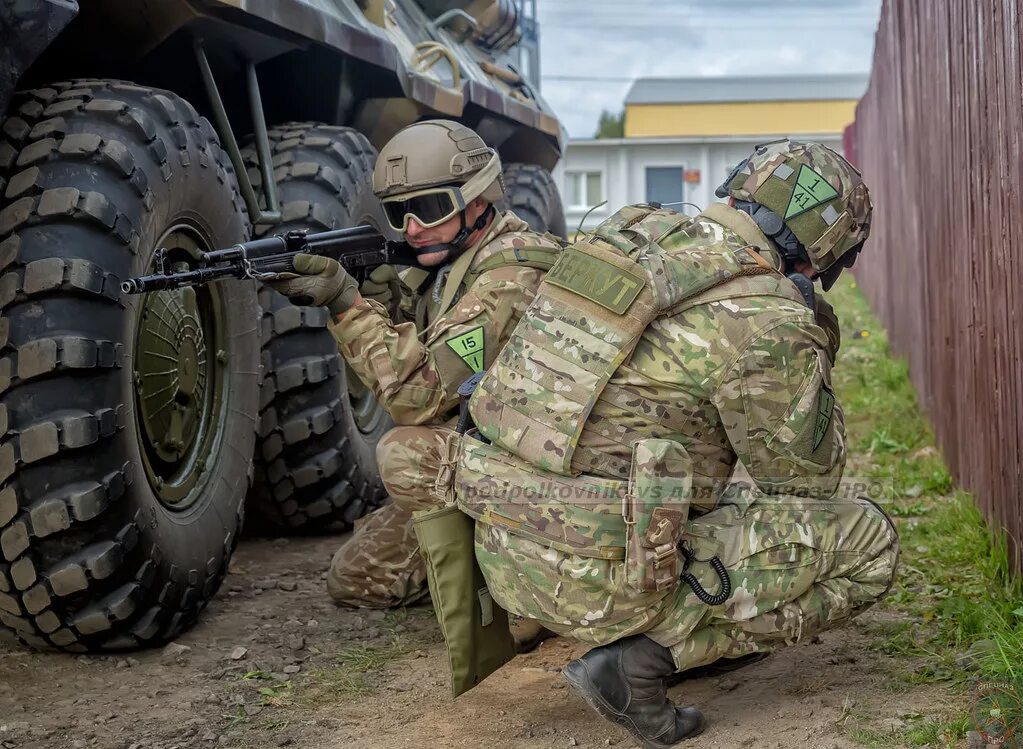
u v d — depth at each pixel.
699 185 29.16
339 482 4.60
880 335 10.35
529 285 3.02
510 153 7.98
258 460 4.43
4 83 2.98
